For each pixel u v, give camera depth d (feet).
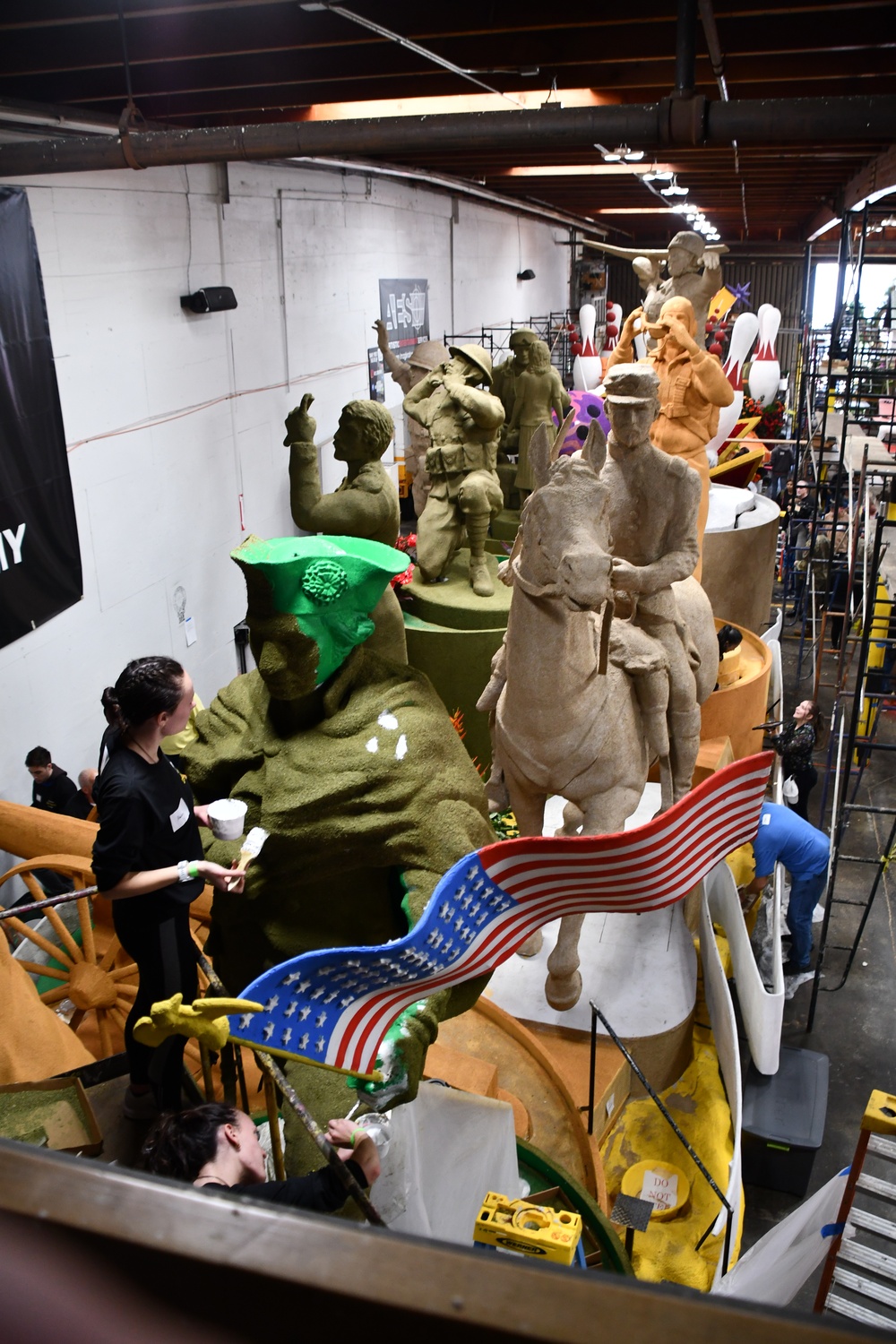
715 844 9.16
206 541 28.22
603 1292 1.26
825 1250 10.08
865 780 27.68
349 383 38.55
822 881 18.51
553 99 21.42
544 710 13.19
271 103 22.50
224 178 27.63
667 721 15.76
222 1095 10.41
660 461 13.97
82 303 21.77
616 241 88.07
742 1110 15.56
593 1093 13.28
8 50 17.88
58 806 19.25
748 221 73.72
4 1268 1.34
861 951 21.09
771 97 21.79
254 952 10.73
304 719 10.64
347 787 9.79
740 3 15.55
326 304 35.86
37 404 19.69
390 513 18.45
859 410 30.58
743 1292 10.09
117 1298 1.32
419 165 38.19
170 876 8.11
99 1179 1.39
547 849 8.02
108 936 16.12
